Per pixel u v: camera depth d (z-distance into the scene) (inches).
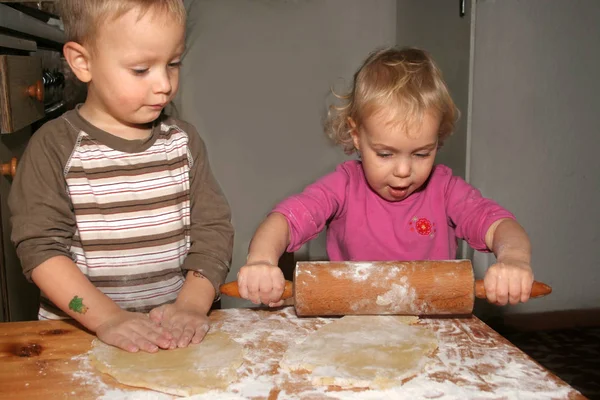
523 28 85.7
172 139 50.6
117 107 43.6
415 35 101.8
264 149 110.0
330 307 38.1
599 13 86.4
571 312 94.7
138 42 40.9
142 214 49.2
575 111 88.6
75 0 42.2
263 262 41.4
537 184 90.2
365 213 54.0
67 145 46.7
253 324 39.9
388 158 46.9
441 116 47.4
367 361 33.5
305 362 33.4
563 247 92.6
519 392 30.6
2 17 55.3
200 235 48.9
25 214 43.4
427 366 33.4
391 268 38.3
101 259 48.9
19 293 63.9
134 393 30.9
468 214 50.4
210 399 30.1
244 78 107.7
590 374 77.7
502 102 87.4
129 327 37.2
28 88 59.8
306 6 107.1
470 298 37.9
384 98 45.5
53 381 32.2
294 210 48.3
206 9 105.1
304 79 108.8
